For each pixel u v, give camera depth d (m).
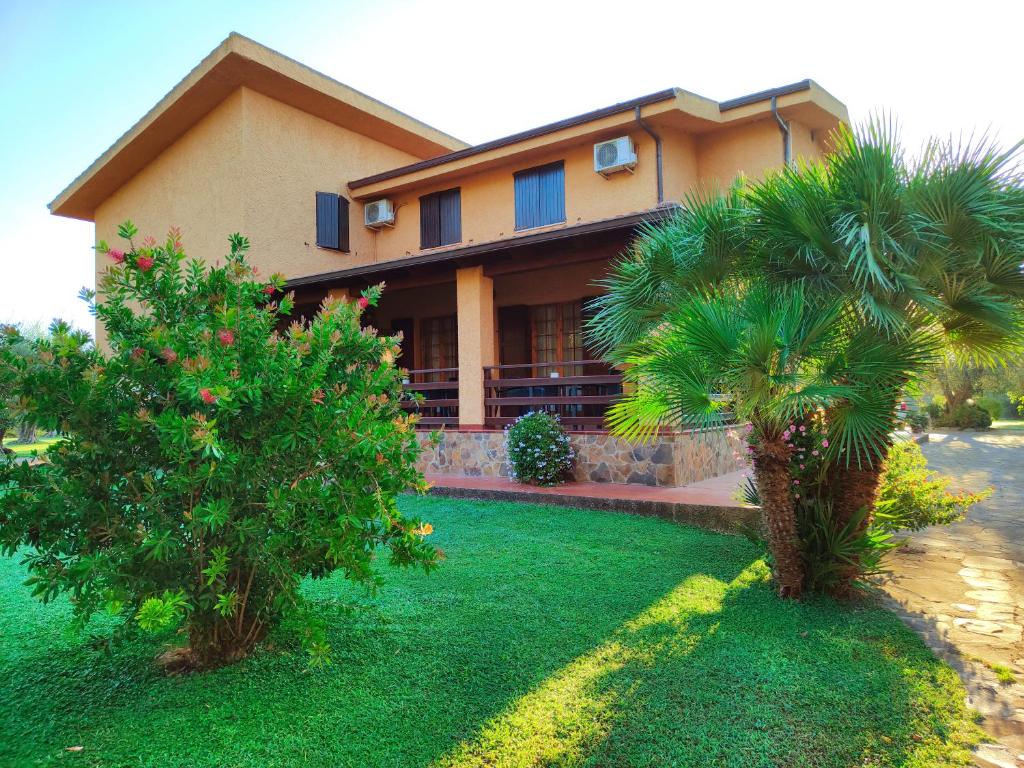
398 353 3.99
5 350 3.07
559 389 11.98
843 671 3.50
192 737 2.85
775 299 4.31
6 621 4.50
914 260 4.16
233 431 3.39
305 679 3.41
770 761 2.68
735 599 4.71
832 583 4.66
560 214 12.32
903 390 4.50
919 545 6.55
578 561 5.77
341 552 3.33
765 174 4.81
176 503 3.33
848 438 4.30
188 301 3.65
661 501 7.45
